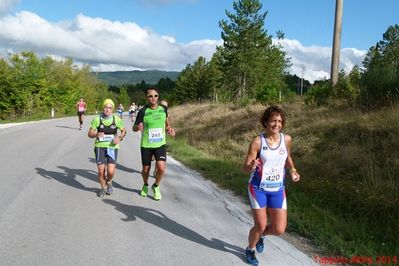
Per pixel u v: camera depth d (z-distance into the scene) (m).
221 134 16.31
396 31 38.94
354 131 9.82
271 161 4.25
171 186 8.34
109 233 5.32
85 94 73.25
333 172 8.34
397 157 7.80
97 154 7.14
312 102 14.75
